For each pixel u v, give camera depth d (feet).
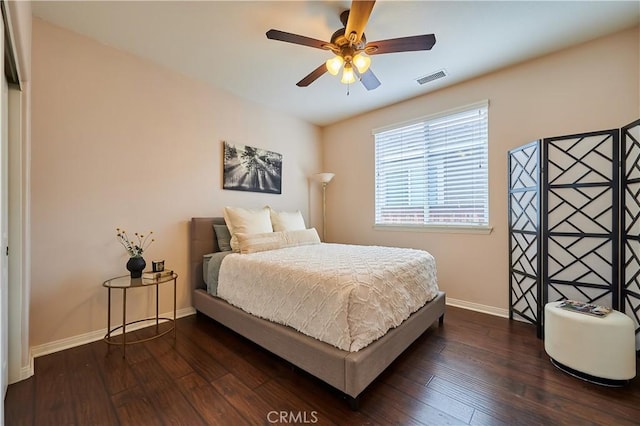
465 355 6.72
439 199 10.75
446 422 4.64
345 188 13.82
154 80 8.71
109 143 7.80
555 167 7.48
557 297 7.45
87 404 5.06
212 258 8.82
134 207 8.25
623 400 5.09
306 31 7.30
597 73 7.62
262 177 11.84
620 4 6.32
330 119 13.74
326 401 5.16
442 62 8.70
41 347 6.75
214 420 4.70
